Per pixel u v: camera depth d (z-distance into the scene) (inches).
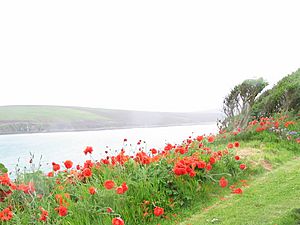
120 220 183.8
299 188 269.9
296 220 186.9
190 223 225.1
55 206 237.0
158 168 284.0
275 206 233.9
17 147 1368.1
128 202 239.6
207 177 293.3
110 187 222.7
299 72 784.3
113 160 300.8
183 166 271.3
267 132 511.2
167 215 241.3
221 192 284.0
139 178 269.4
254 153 412.2
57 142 1688.0
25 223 219.6
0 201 248.8
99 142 1563.7
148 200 246.7
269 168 356.8
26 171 277.3
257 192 273.6
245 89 596.1
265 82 597.3
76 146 1337.4
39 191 258.2
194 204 259.3
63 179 278.4
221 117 641.0
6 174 250.2
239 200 259.0
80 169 297.3
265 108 679.1
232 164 332.2
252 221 210.4
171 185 270.1
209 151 346.9
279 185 286.5
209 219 227.1
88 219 220.5
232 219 219.5
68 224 213.9
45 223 218.4
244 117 587.5
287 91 629.3
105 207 226.4
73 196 254.2
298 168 340.8
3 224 214.8
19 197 252.4
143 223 229.9
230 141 515.5
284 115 595.5
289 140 472.1
